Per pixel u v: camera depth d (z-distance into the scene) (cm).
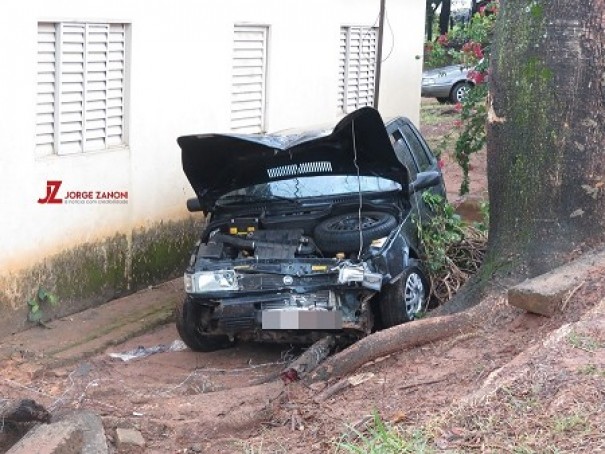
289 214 886
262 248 838
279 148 862
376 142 859
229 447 629
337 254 834
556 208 796
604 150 789
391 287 838
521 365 626
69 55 967
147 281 1093
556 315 712
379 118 827
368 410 636
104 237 1027
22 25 902
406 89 1644
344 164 900
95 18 985
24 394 775
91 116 1005
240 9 1199
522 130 801
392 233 848
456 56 1656
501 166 820
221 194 933
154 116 1084
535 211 802
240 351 898
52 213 955
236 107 1225
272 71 1272
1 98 885
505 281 795
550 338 653
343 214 877
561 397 571
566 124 786
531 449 522
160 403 725
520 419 557
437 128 2191
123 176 1045
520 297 721
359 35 1497
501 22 816
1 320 904
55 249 962
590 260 768
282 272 810
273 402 685
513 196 812
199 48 1139
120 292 1054
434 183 946
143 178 1077
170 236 1123
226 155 891
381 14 1372
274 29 1266
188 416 693
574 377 591
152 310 1011
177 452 633
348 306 814
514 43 800
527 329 721
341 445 559
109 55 1020
